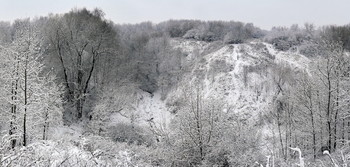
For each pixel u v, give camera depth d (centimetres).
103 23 4519
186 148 1476
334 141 2084
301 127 2241
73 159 654
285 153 1989
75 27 4000
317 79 2173
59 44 3894
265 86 4269
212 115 1474
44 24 4316
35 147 652
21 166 539
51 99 2473
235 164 1382
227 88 4491
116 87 4156
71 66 3962
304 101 2203
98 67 4241
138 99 4588
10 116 1930
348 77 2123
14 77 1911
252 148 1486
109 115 3591
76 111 3759
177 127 1520
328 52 2161
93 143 1220
